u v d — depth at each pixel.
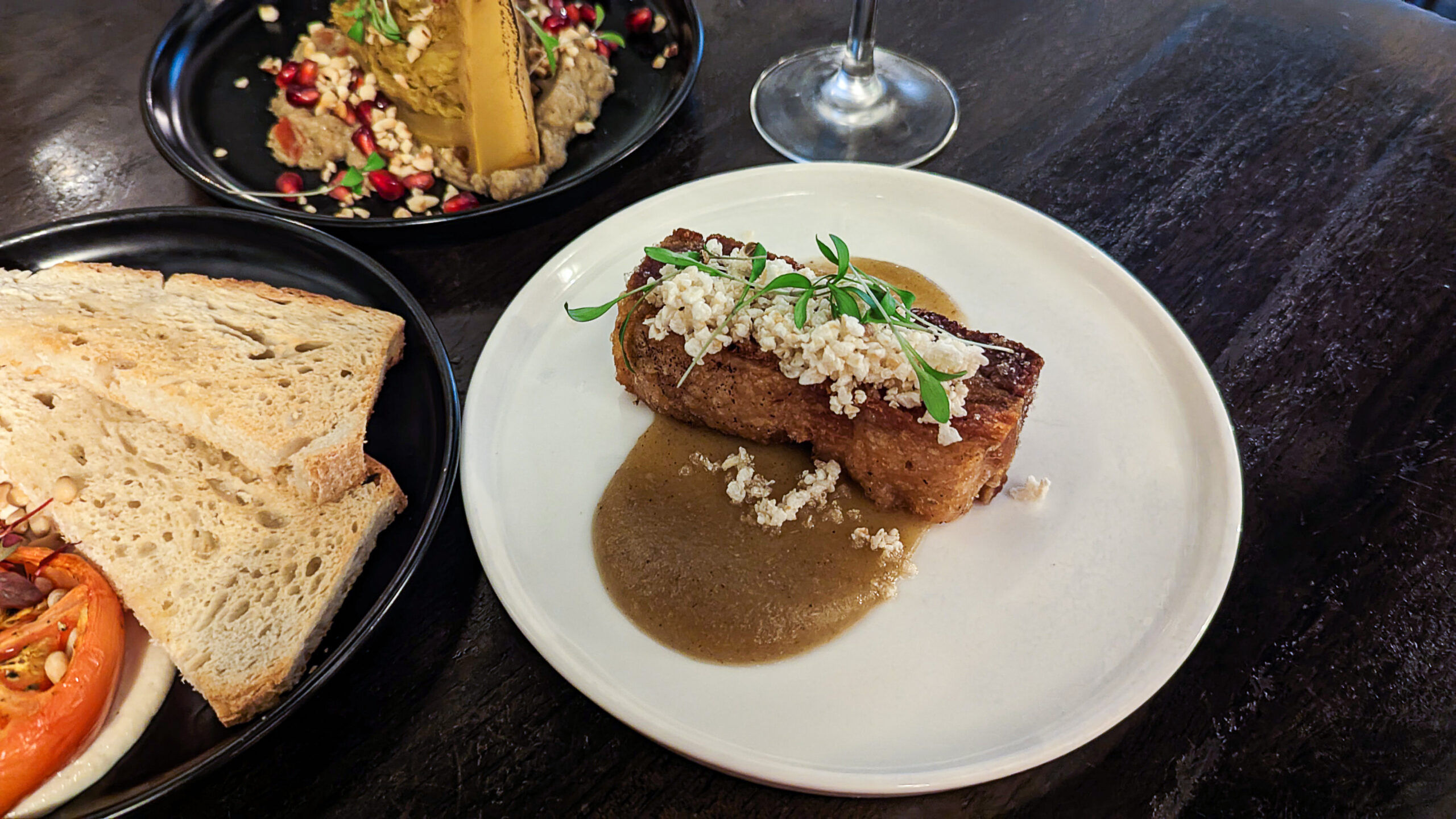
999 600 0.28
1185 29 0.45
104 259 0.36
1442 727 0.25
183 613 0.27
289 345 0.33
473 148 0.38
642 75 0.43
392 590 0.25
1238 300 0.35
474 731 0.26
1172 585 0.28
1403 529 0.29
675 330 0.30
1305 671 0.26
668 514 0.30
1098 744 0.25
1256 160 0.39
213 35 0.43
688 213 0.37
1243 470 0.31
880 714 0.26
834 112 0.42
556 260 0.35
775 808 0.25
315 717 0.26
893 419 0.28
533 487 0.31
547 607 0.28
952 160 0.40
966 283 0.35
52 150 0.41
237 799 0.25
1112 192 0.39
